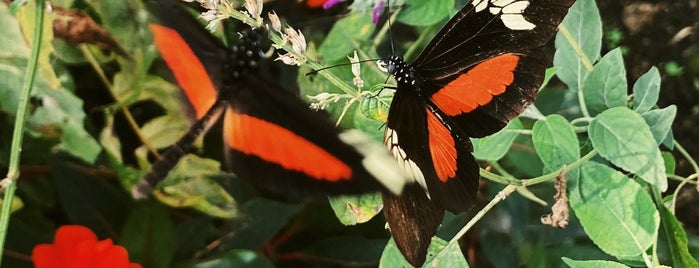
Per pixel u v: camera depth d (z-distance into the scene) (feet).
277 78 1.38
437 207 1.22
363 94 1.23
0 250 1.18
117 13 1.33
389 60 1.21
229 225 1.36
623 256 1.29
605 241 1.30
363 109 1.28
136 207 1.31
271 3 1.42
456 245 1.31
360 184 1.16
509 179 1.32
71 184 1.33
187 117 1.23
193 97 1.21
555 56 1.40
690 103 2.02
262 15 1.41
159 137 1.37
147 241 1.30
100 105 1.37
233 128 1.18
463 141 1.22
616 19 2.13
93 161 1.34
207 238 1.36
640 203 1.29
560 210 1.32
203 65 1.19
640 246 1.29
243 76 1.18
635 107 1.35
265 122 1.16
